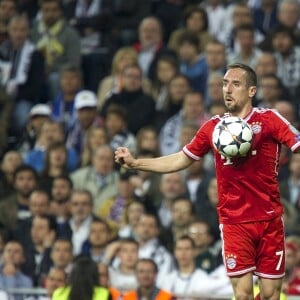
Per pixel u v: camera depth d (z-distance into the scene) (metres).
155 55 65.25
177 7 70.31
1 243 53.56
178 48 65.38
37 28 69.38
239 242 32.34
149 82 64.19
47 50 68.62
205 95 62.53
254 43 63.22
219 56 62.06
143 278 45.66
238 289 32.47
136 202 53.28
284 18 64.06
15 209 56.94
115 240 52.69
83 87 69.50
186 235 49.12
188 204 51.72
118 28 71.44
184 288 48.38
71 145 62.53
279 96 58.91
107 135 59.31
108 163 56.50
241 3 66.88
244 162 32.16
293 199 52.91
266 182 32.25
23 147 64.19
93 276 41.81
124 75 62.81
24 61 68.00
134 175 55.94
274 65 60.62
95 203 55.88
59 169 58.75
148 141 58.12
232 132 31.81
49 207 54.75
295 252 47.12
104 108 62.69
